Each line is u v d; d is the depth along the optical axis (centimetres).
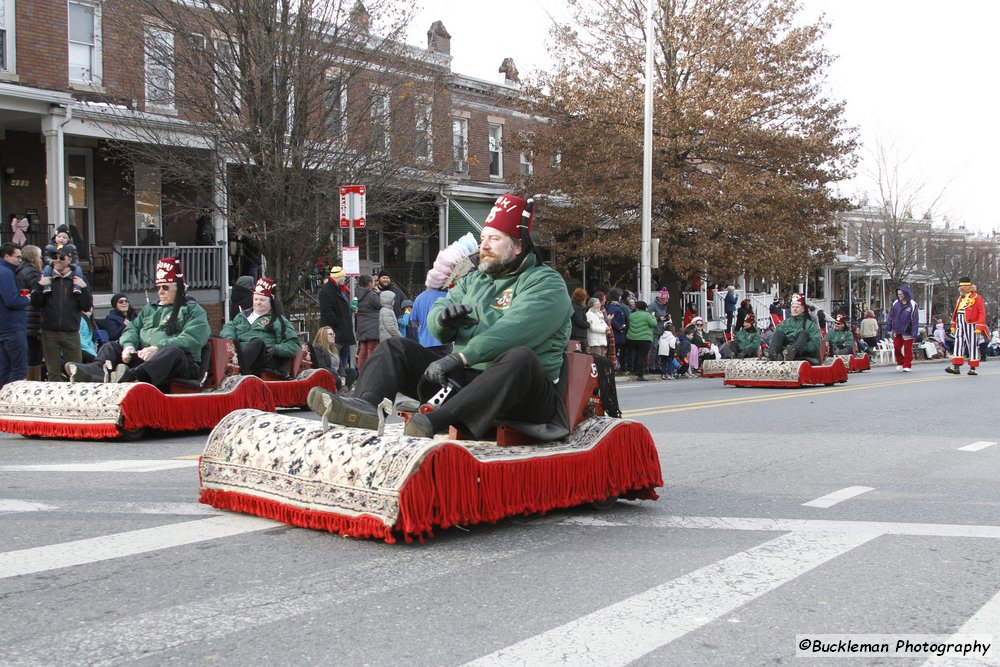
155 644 308
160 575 387
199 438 856
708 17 2659
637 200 2622
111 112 1734
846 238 4897
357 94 1775
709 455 789
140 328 904
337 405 460
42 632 317
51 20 1825
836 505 578
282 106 1656
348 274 1377
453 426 480
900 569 429
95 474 629
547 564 419
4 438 842
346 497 437
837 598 381
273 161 1670
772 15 2719
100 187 2020
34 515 496
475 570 405
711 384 1814
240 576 388
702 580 402
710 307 3881
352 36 1714
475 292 524
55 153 1739
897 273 4391
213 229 2097
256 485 482
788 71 2716
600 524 507
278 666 291
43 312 1066
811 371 1667
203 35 1669
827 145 2731
